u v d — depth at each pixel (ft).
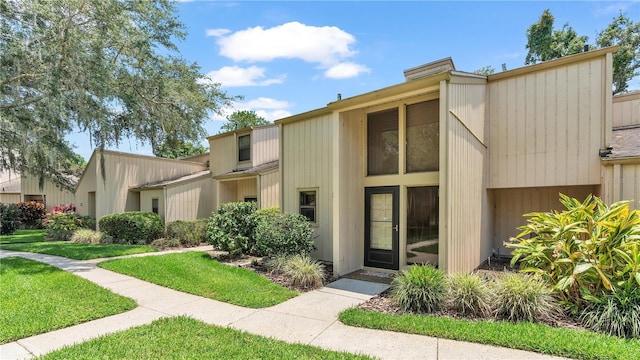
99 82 29.48
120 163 45.16
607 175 19.57
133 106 35.58
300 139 28.17
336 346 11.18
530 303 12.71
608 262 13.16
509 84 23.77
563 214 14.99
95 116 32.17
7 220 49.11
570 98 21.59
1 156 41.37
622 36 49.62
